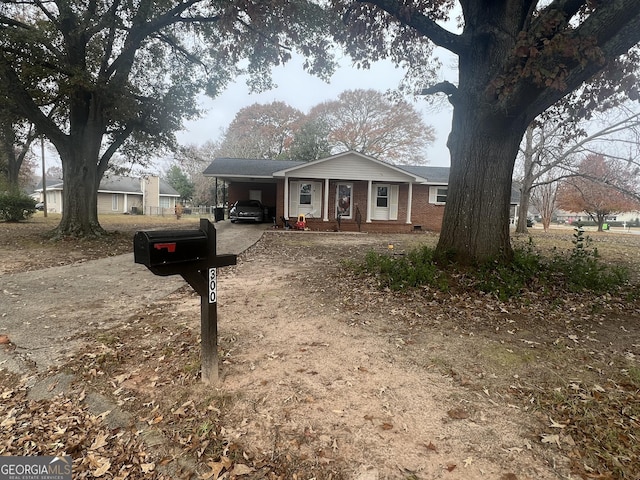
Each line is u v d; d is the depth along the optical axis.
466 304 4.57
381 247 11.10
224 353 3.27
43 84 10.64
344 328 3.89
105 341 3.56
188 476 1.92
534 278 5.42
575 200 26.50
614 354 3.30
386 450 2.06
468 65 5.71
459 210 5.91
